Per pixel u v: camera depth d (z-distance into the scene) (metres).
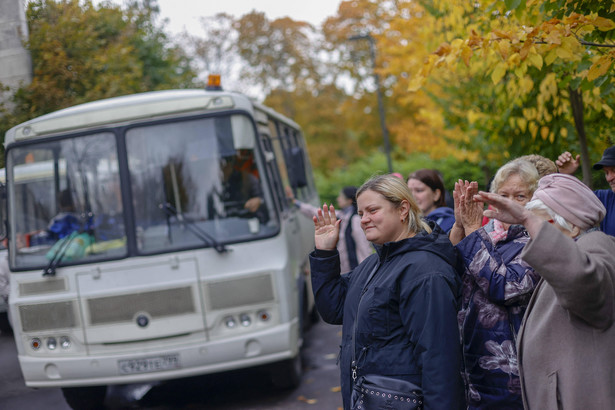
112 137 7.15
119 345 6.83
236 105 7.20
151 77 20.22
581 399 2.61
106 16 16.98
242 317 6.86
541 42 4.38
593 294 2.52
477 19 6.31
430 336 2.90
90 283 6.89
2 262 9.35
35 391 8.59
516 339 3.05
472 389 3.26
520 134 7.18
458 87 10.65
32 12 13.70
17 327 7.02
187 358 6.77
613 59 4.28
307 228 11.14
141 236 6.95
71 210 7.07
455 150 15.09
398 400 2.94
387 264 3.13
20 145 7.24
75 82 14.16
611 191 4.51
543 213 2.85
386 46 17.19
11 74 12.63
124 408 7.50
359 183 29.38
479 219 3.40
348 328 3.23
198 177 7.08
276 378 7.43
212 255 6.89
